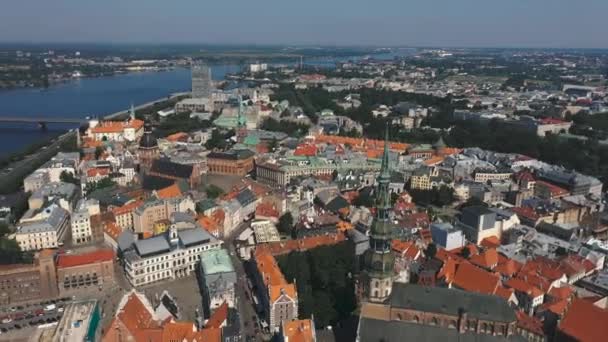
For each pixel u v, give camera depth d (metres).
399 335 178.62
